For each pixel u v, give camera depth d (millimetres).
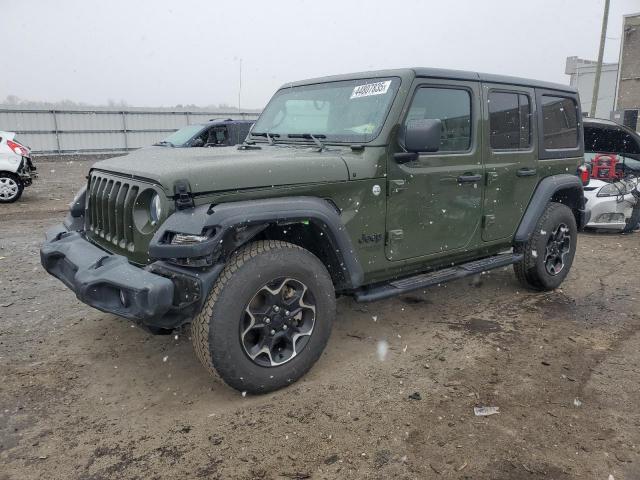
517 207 4574
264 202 2891
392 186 3521
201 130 11734
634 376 3357
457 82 3924
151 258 2924
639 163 8484
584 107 36375
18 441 2654
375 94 3658
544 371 3420
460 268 4199
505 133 4402
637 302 4867
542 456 2520
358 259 3436
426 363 3531
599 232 8398
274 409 2932
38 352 3691
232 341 2830
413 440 2643
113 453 2555
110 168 3381
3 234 7906
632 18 28297
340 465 2449
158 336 3953
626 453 2549
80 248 3229
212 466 2449
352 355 3654
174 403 3014
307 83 4293
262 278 2885
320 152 3506
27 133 23844
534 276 4906
